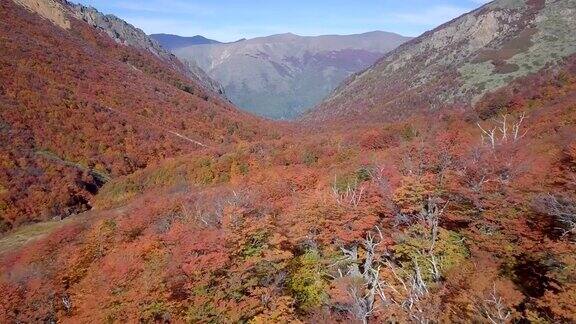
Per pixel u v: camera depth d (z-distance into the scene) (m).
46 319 30.39
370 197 28.75
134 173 84.88
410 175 29.88
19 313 30.64
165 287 22.72
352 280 23.27
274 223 27.59
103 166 87.62
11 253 46.81
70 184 73.50
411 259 24.81
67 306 30.48
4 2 144.38
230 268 23.03
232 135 129.50
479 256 22.22
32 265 38.00
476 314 17.86
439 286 21.14
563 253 18.25
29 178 70.75
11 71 100.81
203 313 21.02
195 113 138.00
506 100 81.69
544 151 30.73
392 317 20.53
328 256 25.83
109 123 101.31
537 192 23.16
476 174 27.23
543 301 17.16
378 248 24.81
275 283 23.14
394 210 27.23
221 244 24.36
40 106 92.94
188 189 68.69
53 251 41.59
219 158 79.25
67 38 152.12
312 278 24.91
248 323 21.23
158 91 147.12
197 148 109.81
